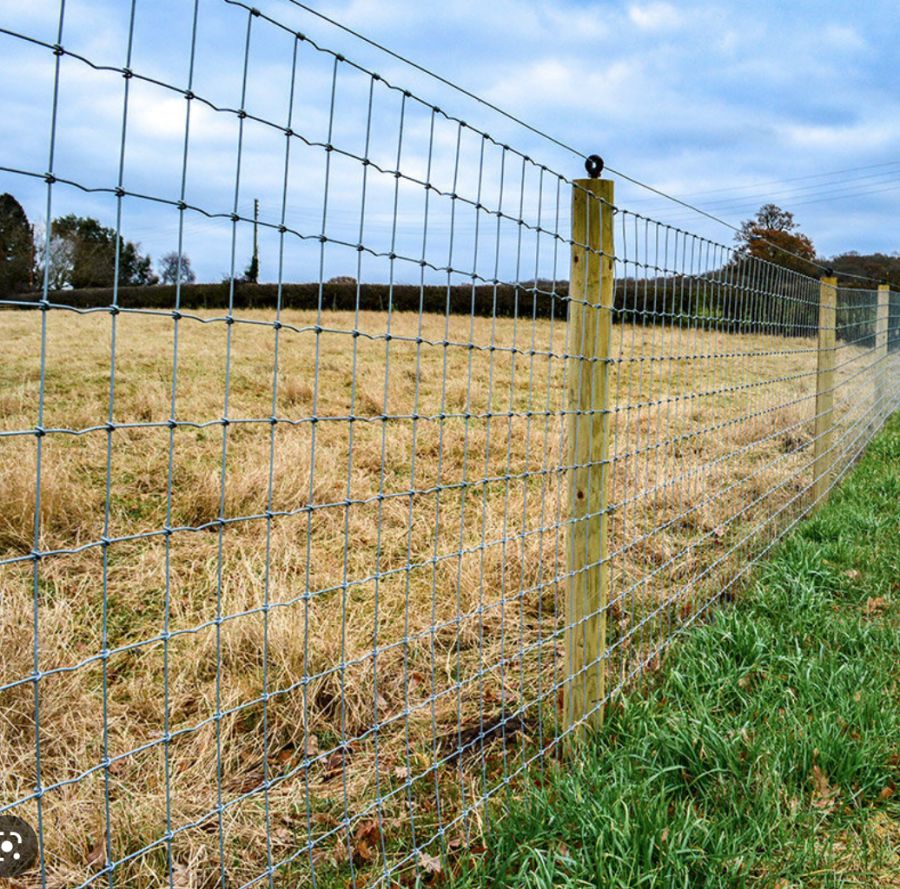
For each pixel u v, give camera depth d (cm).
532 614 409
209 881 219
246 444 679
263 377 978
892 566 464
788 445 818
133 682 312
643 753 264
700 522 498
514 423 839
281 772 272
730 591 438
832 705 299
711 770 254
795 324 550
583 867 211
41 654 316
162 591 405
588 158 271
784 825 233
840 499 639
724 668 332
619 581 434
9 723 273
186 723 294
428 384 1025
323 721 303
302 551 466
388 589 423
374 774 272
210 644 338
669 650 347
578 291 274
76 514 486
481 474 667
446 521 541
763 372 508
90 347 1045
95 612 381
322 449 665
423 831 238
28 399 740
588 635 279
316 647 338
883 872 225
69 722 282
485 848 223
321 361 1114
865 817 246
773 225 4862
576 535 278
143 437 668
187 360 1024
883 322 1016
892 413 1141
